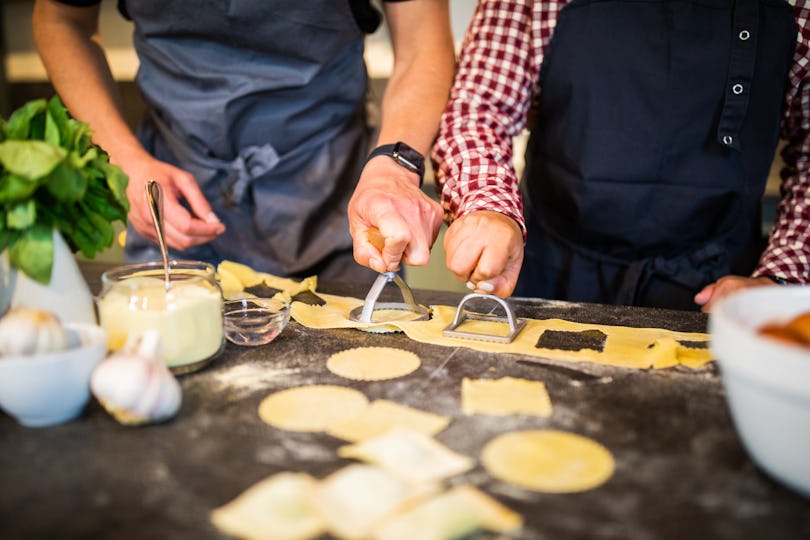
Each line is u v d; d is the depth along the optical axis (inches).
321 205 43.0
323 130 42.7
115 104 43.1
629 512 15.5
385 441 18.0
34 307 23.6
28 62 77.9
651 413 20.4
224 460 17.7
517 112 39.7
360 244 29.3
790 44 34.8
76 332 21.2
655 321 29.8
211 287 24.2
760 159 36.7
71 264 24.6
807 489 15.8
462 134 36.6
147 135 45.0
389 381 22.8
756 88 35.4
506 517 15.1
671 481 16.7
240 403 21.0
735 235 38.7
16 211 22.0
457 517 14.8
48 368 18.5
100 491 16.3
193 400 21.3
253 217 43.6
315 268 44.4
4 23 76.9
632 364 24.1
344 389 22.0
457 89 39.0
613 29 36.5
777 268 33.8
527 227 43.7
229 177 42.0
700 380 22.8
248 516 15.1
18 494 16.2
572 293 41.6
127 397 18.7
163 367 19.8
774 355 14.9
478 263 27.1
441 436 19.0
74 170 22.5
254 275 36.0
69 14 42.8
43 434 19.1
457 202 34.7
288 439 18.8
